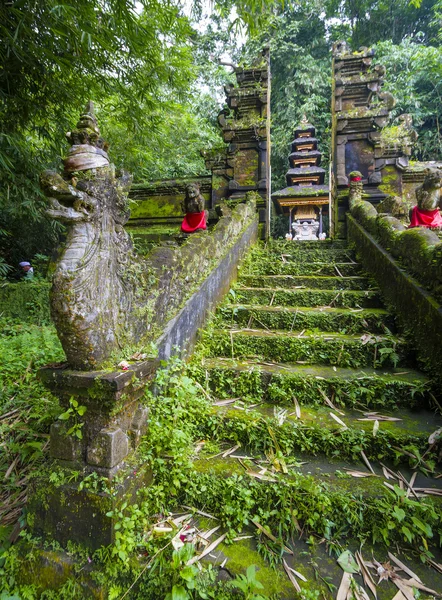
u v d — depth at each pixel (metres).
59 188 1.49
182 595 1.37
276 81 14.31
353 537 1.63
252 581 1.35
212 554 1.55
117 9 3.14
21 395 3.03
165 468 1.86
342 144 5.98
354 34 14.60
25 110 3.91
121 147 6.16
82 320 1.50
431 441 1.92
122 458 1.66
